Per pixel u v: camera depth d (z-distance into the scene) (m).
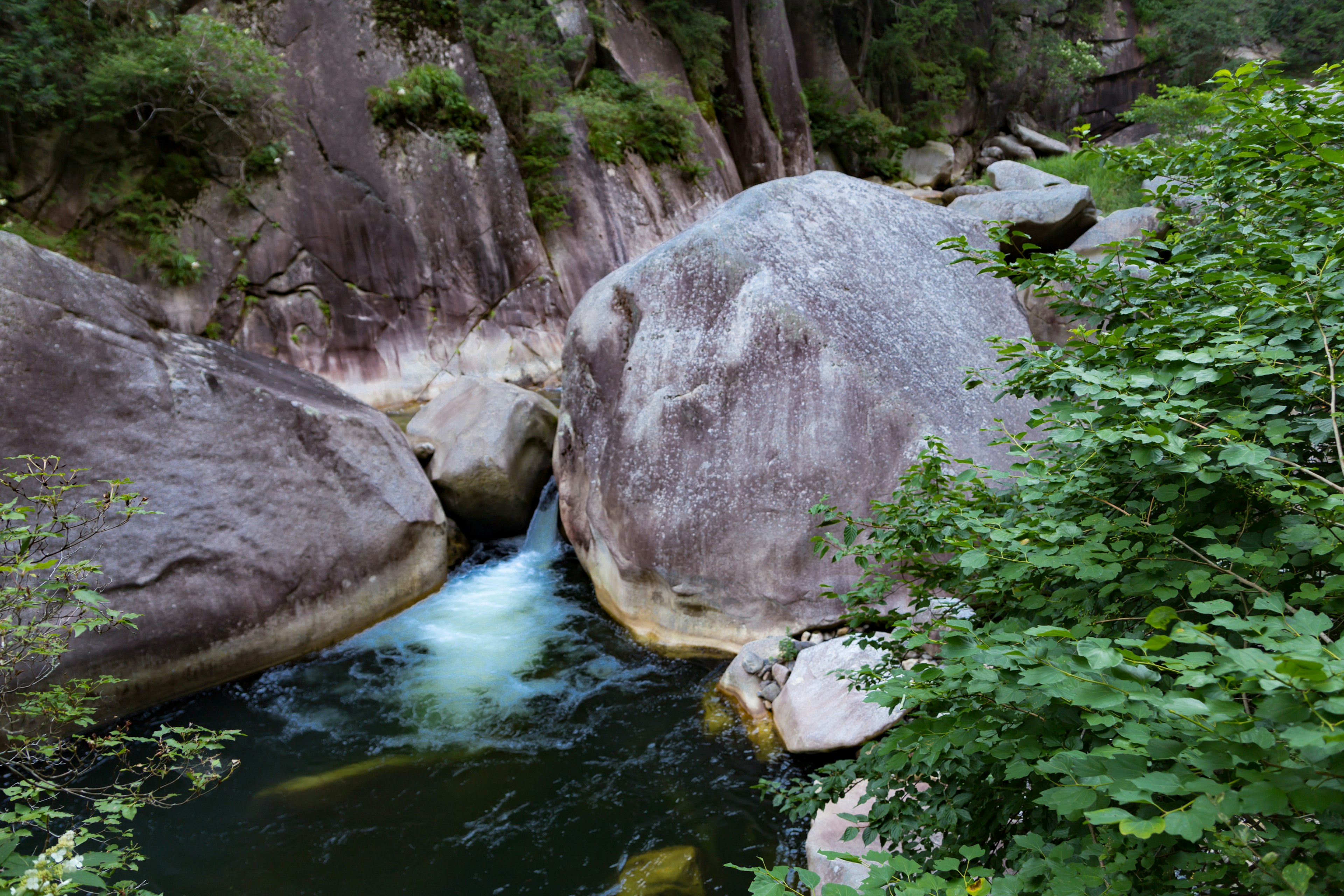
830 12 21.55
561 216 13.00
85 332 4.59
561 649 5.11
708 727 4.14
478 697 4.59
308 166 10.60
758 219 5.46
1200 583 1.43
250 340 10.15
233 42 9.55
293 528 5.11
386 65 11.25
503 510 6.93
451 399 7.50
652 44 16.16
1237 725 1.01
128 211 9.59
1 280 4.32
